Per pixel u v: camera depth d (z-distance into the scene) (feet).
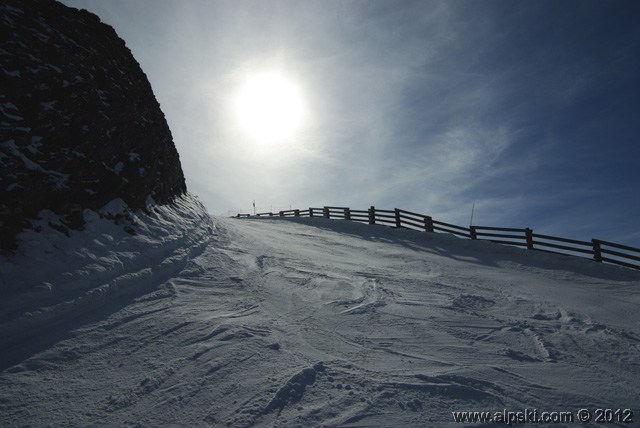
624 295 25.85
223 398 11.32
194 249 27.50
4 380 12.20
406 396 11.28
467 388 11.75
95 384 12.28
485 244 44.11
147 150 31.09
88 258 19.38
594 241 35.96
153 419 10.55
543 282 29.43
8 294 15.20
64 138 22.50
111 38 34.94
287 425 10.02
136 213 26.53
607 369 13.58
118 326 16.24
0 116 19.53
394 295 22.48
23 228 18.21
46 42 24.64
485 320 18.56
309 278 25.59
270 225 62.34
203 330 16.03
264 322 17.15
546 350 15.06
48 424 10.40
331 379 12.22
